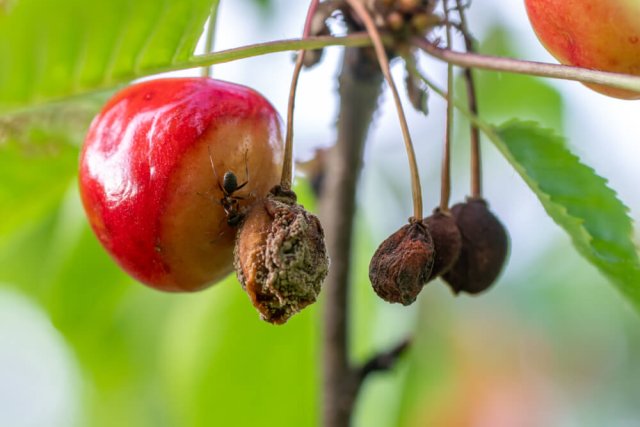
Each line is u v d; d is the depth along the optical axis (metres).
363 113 0.21
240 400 0.25
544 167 0.20
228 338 0.24
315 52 0.21
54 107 0.22
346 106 0.21
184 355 0.25
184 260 0.18
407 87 0.20
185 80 0.19
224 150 0.18
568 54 0.18
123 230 0.18
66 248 0.25
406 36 0.20
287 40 0.18
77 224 0.24
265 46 0.18
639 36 0.18
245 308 0.24
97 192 0.18
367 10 0.20
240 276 0.17
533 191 0.19
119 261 0.19
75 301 0.26
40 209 0.23
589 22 0.18
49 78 0.17
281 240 0.17
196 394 0.25
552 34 0.18
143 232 0.18
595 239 0.19
